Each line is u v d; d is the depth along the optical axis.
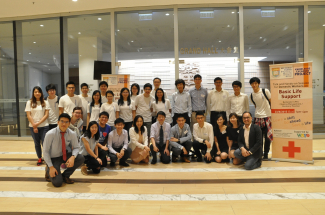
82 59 6.12
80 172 3.32
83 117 4.38
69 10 5.77
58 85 6.25
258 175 3.08
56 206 2.23
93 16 6.00
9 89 6.35
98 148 3.46
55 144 2.78
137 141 3.69
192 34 5.73
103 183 2.86
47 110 3.88
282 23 5.72
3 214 2.07
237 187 2.66
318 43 5.71
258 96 3.89
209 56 5.72
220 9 5.70
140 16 5.86
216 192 2.53
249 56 5.73
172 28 5.78
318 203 2.21
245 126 3.49
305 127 3.62
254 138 3.41
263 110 3.88
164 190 2.60
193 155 4.04
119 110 4.20
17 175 3.22
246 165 3.33
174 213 2.05
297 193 2.46
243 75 5.69
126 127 4.22
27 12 5.83
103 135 3.61
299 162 3.65
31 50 6.28
